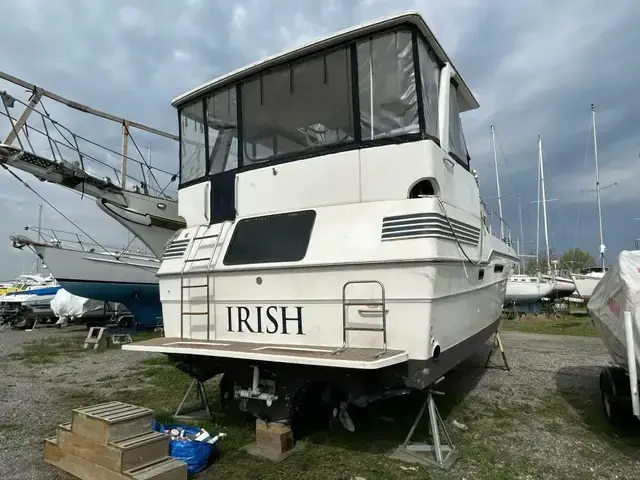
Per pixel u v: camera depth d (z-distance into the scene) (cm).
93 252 1289
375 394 375
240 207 487
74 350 1133
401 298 365
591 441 436
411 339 361
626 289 425
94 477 343
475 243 489
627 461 391
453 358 419
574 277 2311
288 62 470
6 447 445
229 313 454
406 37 412
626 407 457
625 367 441
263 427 416
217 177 510
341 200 422
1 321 1983
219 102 523
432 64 451
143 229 1147
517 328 1462
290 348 387
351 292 387
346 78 436
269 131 479
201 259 482
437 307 373
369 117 421
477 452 409
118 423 341
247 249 456
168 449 354
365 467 377
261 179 473
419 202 381
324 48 446
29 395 661
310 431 459
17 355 1070
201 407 556
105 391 675
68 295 1819
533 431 464
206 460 380
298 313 411
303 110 459
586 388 630
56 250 1212
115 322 1761
